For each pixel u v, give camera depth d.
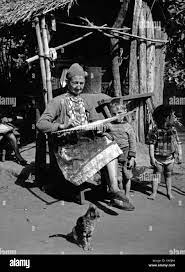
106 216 4.44
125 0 6.19
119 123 4.93
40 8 5.28
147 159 6.10
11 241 3.85
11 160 6.53
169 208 4.69
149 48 6.67
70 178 4.76
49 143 5.16
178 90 9.41
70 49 7.48
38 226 4.19
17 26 5.83
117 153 4.70
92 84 6.73
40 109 5.53
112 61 6.58
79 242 3.71
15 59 7.88
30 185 5.46
